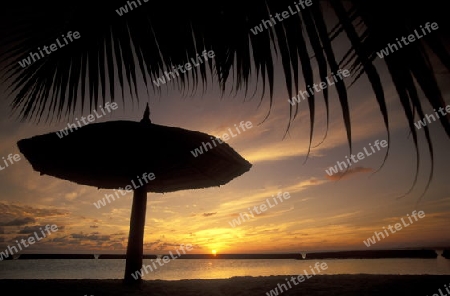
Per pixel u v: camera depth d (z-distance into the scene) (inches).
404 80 20.3
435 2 20.4
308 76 25.0
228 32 34.4
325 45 24.3
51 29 49.6
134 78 43.1
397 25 21.3
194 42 38.0
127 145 181.8
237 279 286.5
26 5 47.3
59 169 217.2
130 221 223.3
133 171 216.4
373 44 22.1
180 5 40.1
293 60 26.2
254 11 31.3
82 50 49.0
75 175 230.1
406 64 20.4
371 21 22.5
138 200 226.4
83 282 228.7
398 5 21.5
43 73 51.1
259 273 989.8
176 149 184.4
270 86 27.8
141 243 220.2
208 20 37.2
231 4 34.0
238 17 32.8
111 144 180.7
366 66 22.0
